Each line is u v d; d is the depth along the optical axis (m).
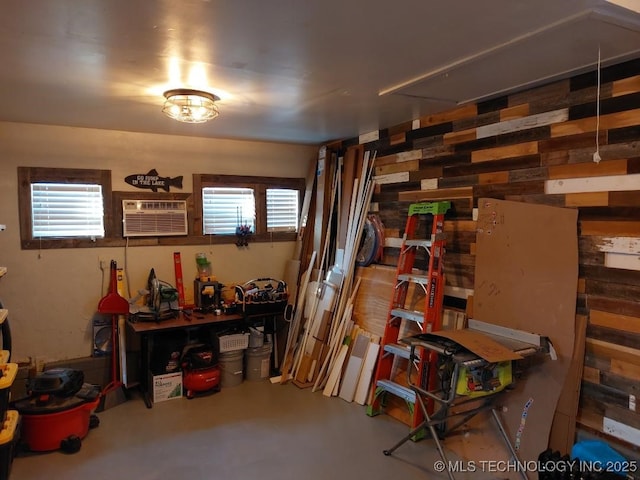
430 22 1.89
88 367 4.11
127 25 1.90
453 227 3.52
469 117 3.38
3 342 3.38
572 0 1.69
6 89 2.83
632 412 2.45
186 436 3.37
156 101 3.16
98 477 2.84
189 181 4.59
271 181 5.06
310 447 3.19
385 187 4.22
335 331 4.25
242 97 3.09
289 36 2.04
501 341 2.77
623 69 2.47
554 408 2.70
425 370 3.22
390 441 3.27
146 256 4.39
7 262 3.83
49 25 1.89
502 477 2.79
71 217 4.06
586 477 2.38
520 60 2.40
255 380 4.52
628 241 2.46
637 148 2.42
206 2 1.69
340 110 3.50
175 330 4.21
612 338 2.54
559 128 2.79
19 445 3.14
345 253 4.41
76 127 4.03
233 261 4.87
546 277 2.82
